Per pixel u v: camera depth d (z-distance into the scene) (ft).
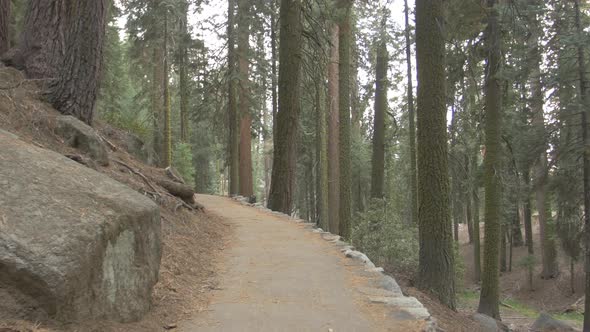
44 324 10.62
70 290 11.05
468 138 60.39
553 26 49.73
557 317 77.05
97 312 12.26
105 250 12.66
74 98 28.58
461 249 133.28
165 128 76.79
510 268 106.73
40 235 11.23
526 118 56.24
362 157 115.24
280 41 49.01
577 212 57.72
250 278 21.56
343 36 54.85
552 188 56.59
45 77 28.71
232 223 37.78
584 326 55.77
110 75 77.82
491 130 48.21
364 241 48.75
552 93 53.06
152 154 43.52
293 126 48.52
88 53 29.14
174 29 76.28
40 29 29.58
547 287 90.07
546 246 92.94
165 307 16.16
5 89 23.90
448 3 40.34
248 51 73.26
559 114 52.34
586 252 55.21
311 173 106.93
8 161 13.64
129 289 13.80
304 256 26.48
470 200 99.30
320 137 69.97
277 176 48.32
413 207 66.33
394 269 44.62
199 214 33.35
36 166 14.14
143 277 14.58
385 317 16.81
